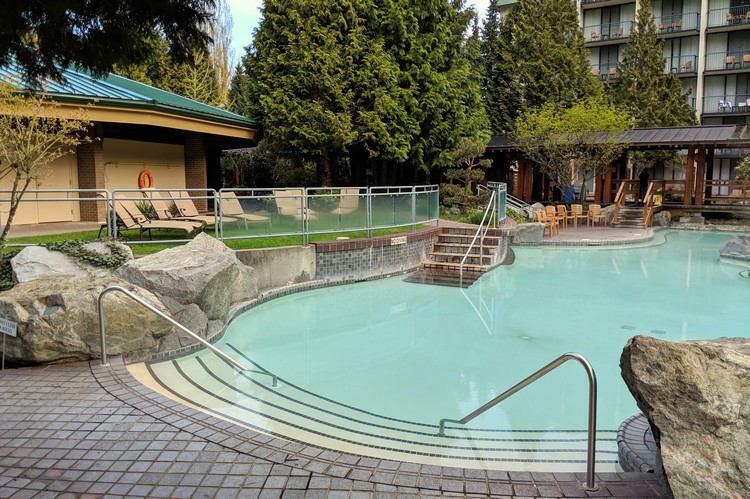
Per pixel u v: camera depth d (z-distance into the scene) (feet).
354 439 14.90
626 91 93.45
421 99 59.82
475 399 18.37
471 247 41.19
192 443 12.07
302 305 31.22
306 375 20.44
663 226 68.80
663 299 32.89
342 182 70.59
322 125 54.19
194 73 85.40
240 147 70.23
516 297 33.45
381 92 55.16
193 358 21.18
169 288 21.81
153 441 12.17
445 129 63.41
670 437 9.30
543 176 91.40
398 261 39.81
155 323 19.83
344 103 54.39
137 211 33.35
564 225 66.44
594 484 10.19
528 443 14.88
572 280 38.42
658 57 92.58
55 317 17.71
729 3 101.14
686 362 9.66
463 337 25.55
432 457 13.84
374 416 16.72
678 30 104.12
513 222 53.01
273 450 11.75
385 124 55.52
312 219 35.14
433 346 24.25
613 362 22.07
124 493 10.05
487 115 88.79
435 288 35.70
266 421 15.94
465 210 60.95
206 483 10.40
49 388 15.55
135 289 20.18
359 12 56.54
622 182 74.79
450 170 64.59
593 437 10.05
